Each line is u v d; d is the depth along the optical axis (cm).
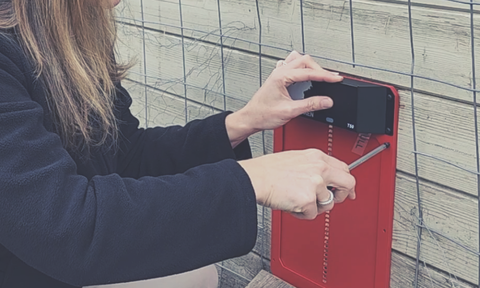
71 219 63
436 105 87
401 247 101
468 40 79
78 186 66
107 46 91
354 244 106
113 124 95
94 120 86
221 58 117
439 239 95
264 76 110
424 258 98
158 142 104
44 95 75
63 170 66
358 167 99
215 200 69
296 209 72
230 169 72
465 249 92
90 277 66
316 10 96
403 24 86
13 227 62
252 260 133
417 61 86
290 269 120
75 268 65
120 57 136
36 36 73
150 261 67
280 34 104
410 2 83
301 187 72
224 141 99
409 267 101
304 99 93
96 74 83
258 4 105
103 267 66
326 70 94
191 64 124
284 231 119
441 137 88
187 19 121
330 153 103
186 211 68
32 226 62
